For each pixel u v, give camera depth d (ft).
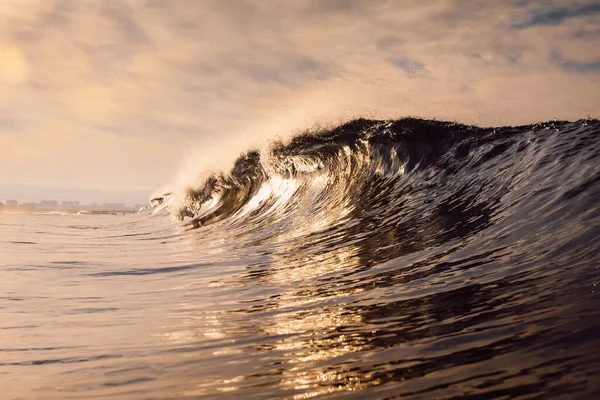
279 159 47.37
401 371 9.62
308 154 42.80
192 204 67.15
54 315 17.74
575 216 16.65
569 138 23.84
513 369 8.87
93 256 35.27
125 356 12.61
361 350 11.10
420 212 25.72
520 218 18.69
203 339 13.51
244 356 11.74
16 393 10.65
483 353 9.75
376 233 25.25
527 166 23.22
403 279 16.66
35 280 25.27
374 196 32.01
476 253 17.33
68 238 51.21
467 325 11.37
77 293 21.75
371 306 14.39
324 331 12.90
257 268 24.00
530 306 11.64
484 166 26.50
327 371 10.16
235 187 58.08
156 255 34.24
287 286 19.13
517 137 27.50
